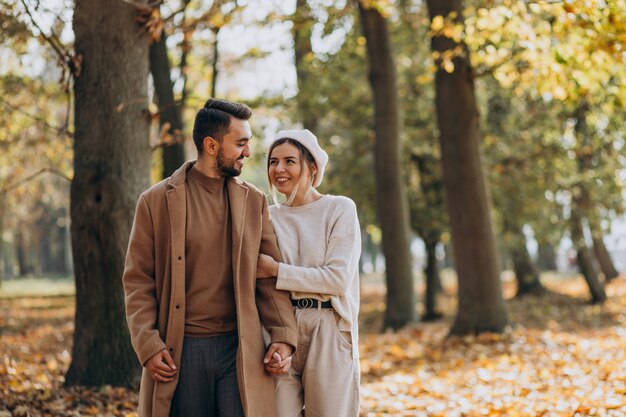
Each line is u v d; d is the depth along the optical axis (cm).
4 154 1216
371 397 632
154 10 588
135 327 312
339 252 340
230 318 328
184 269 317
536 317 1456
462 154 1005
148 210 322
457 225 1010
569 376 669
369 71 1284
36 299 2278
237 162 325
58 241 4228
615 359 709
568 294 1872
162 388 311
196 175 330
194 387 317
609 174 1417
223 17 705
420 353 916
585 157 1438
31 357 819
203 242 321
